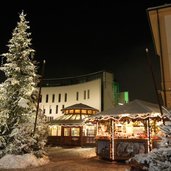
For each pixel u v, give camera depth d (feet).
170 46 52.54
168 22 52.70
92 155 65.10
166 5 50.83
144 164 19.60
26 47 56.18
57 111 150.92
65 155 65.00
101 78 132.16
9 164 42.09
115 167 43.55
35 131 49.98
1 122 49.32
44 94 158.92
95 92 130.62
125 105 55.21
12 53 55.11
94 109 113.39
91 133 101.91
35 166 43.80
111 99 131.03
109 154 51.65
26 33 56.03
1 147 48.34
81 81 149.38
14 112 50.78
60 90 153.89
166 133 20.01
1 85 52.21
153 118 49.21
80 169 40.98
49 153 70.44
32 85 53.62
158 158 19.25
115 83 138.72
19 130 47.44
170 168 17.93
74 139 103.30
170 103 53.83
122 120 52.60
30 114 51.03
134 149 49.39
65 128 106.83
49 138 108.88
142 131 56.80
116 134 53.16
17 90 51.93
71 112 111.14
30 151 48.08
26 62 54.49
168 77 52.70
